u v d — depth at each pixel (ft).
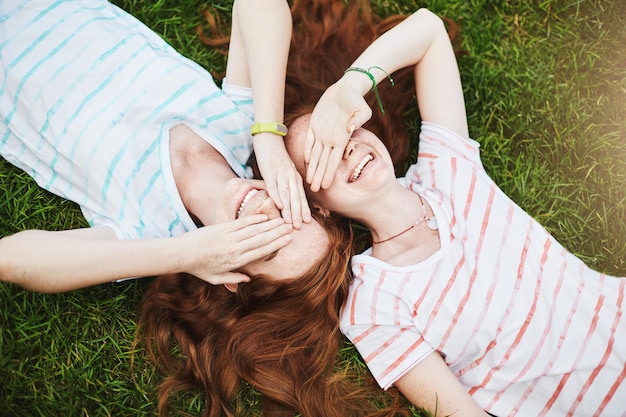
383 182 6.16
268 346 6.50
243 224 5.78
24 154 6.90
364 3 7.78
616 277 6.74
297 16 7.85
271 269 5.94
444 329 6.30
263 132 6.25
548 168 7.61
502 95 7.71
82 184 6.65
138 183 6.37
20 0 6.77
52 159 6.70
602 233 7.39
